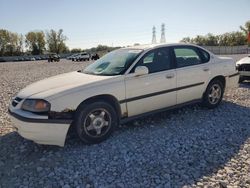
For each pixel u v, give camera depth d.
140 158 3.90
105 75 4.72
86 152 4.13
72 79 4.64
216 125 5.19
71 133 4.39
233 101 6.91
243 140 4.49
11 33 95.31
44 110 3.93
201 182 3.28
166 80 5.09
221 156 3.92
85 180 3.39
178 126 5.15
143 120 5.49
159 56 5.17
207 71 5.81
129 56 5.03
